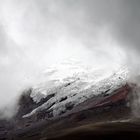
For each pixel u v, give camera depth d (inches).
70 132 5856.3
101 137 5017.2
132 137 4931.1
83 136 5162.4
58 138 5260.8
